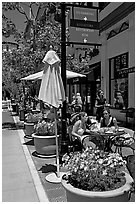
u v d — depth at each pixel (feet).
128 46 45.70
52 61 16.85
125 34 47.11
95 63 64.80
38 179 17.42
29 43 47.80
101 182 10.02
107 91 56.34
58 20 32.40
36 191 15.37
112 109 52.90
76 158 11.03
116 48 51.47
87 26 22.99
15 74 56.34
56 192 15.14
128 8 42.98
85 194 9.50
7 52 55.26
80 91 76.18
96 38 23.22
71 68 51.42
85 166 10.23
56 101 16.99
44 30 42.11
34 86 55.11
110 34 55.01
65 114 22.13
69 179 10.96
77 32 22.72
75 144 21.94
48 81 17.02
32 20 44.34
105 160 10.68
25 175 18.44
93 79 61.11
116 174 10.64
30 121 34.76
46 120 29.45
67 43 21.95
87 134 22.57
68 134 24.68
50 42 40.42
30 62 45.88
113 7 49.16
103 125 24.97
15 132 40.11
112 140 22.67
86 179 10.16
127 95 48.06
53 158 22.97
